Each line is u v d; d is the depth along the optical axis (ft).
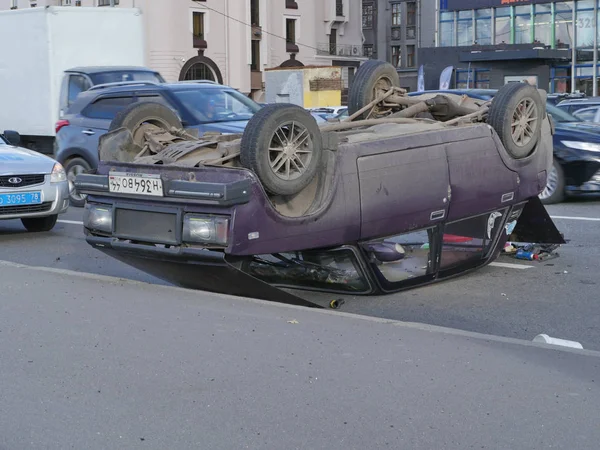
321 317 19.65
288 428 13.44
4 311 20.06
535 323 22.07
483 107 26.00
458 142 24.25
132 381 15.44
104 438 13.17
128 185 21.70
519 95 25.31
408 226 23.35
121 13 70.59
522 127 25.79
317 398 14.62
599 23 160.97
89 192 22.77
